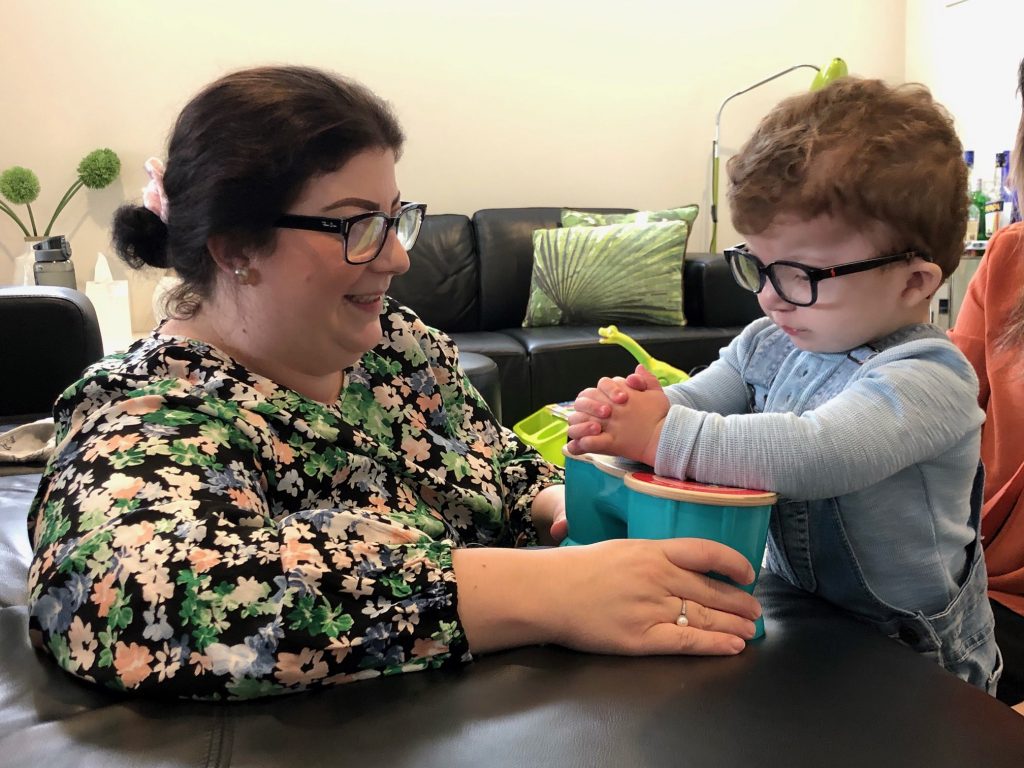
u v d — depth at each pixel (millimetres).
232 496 627
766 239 778
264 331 740
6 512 955
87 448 638
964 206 782
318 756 496
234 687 532
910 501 761
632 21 3490
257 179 661
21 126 2826
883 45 3885
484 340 2766
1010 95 3393
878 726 536
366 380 916
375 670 570
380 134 712
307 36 3078
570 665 597
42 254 2459
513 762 493
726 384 941
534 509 1006
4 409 1522
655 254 3014
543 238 3121
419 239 3107
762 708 551
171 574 545
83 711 531
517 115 3400
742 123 3729
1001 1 3404
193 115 693
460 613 591
